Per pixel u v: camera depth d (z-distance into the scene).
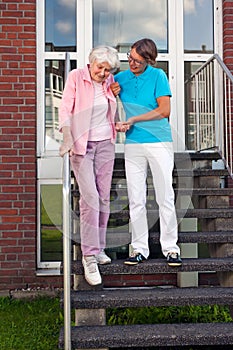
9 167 5.08
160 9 5.62
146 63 3.48
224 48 5.43
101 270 3.61
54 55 5.40
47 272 5.09
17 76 5.13
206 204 4.53
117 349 3.78
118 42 5.59
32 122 5.12
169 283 5.26
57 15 5.47
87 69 3.40
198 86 5.36
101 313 3.47
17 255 5.06
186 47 5.61
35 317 4.47
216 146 5.03
